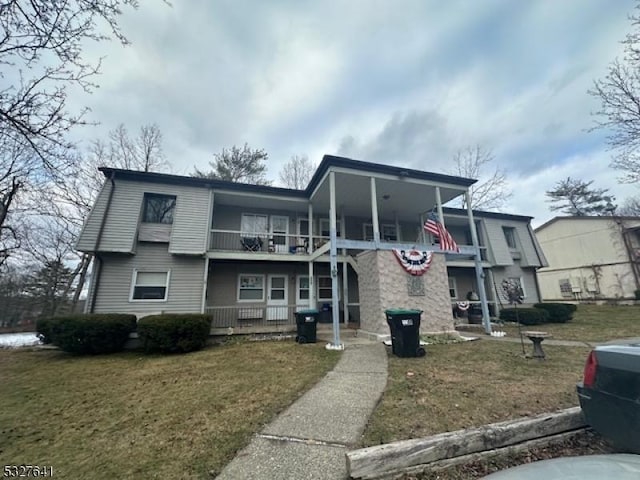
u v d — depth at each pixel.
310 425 3.29
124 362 7.11
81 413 3.95
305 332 9.01
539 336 6.02
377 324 9.20
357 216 15.30
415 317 6.87
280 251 13.19
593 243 20.56
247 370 5.86
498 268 16.25
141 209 10.33
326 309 13.10
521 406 3.56
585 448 2.73
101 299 9.30
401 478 2.31
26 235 14.40
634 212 26.95
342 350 7.59
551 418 2.90
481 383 4.52
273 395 4.34
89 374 6.04
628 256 18.84
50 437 3.26
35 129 4.69
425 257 10.07
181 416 3.70
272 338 10.09
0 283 17.89
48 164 5.19
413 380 4.82
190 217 10.72
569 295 21.56
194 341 8.30
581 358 6.00
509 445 2.69
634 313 13.83
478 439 2.61
